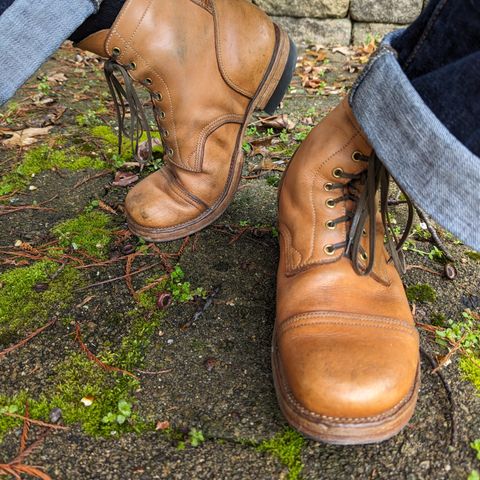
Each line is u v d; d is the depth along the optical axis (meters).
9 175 0.82
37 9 0.45
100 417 0.46
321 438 0.41
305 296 0.47
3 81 0.46
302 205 0.50
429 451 0.43
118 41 0.52
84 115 1.01
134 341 0.53
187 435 0.45
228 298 0.58
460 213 0.37
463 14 0.36
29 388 0.49
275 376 0.45
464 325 0.55
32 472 0.42
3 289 0.59
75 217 0.72
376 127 0.40
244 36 0.56
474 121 0.36
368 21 1.48
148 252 0.64
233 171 0.63
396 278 0.52
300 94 1.14
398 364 0.41
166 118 0.58
